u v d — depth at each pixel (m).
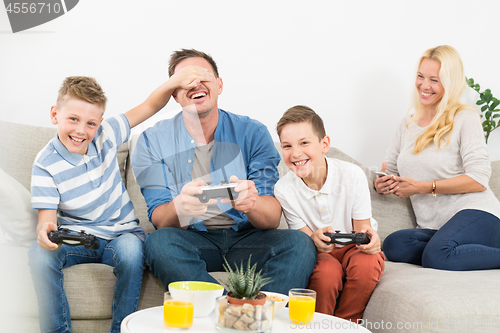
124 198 1.37
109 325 1.15
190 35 2.03
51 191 1.21
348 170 1.39
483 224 1.44
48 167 1.22
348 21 2.18
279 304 0.87
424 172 1.69
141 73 1.97
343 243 1.17
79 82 1.27
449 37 2.29
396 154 1.84
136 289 1.13
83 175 1.26
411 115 1.87
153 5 2.00
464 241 1.38
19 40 1.78
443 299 0.96
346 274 1.22
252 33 2.09
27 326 1.06
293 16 2.13
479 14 2.32
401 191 1.63
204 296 0.83
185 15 2.03
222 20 2.07
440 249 1.37
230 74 2.07
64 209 1.26
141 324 0.78
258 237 1.25
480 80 2.33
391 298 1.07
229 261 1.25
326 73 2.15
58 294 1.08
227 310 0.72
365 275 1.16
